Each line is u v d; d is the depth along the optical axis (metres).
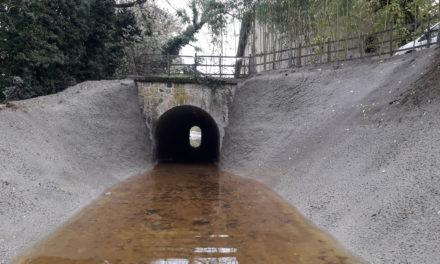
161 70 18.97
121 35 19.05
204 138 24.55
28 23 12.70
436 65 8.88
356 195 6.89
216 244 6.14
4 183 6.95
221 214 8.06
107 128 13.36
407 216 5.33
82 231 6.74
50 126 10.89
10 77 12.38
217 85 16.70
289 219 7.45
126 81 15.98
